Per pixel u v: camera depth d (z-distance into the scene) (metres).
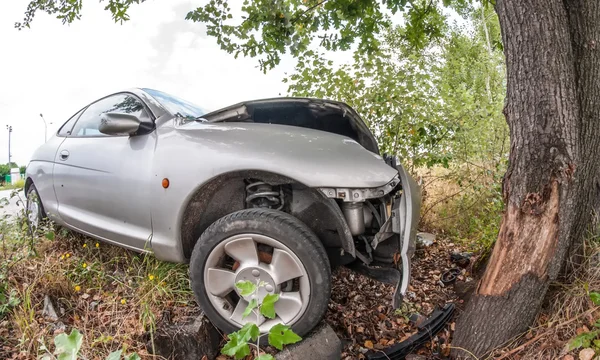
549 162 1.80
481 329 2.01
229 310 2.11
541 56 1.79
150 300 2.34
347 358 2.22
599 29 1.96
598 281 1.94
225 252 2.09
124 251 2.93
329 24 4.35
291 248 1.95
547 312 2.01
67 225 3.03
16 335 2.13
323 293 1.95
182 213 2.20
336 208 2.00
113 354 1.14
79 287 2.49
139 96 2.80
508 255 1.93
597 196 2.08
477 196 4.21
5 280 2.43
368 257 2.31
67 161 2.99
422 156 4.35
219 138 2.19
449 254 3.64
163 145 2.31
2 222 3.06
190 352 2.05
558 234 1.82
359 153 2.16
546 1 1.77
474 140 4.47
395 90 4.16
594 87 1.96
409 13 4.28
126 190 2.43
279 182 2.09
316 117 2.61
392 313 2.67
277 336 1.20
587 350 1.68
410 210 2.03
